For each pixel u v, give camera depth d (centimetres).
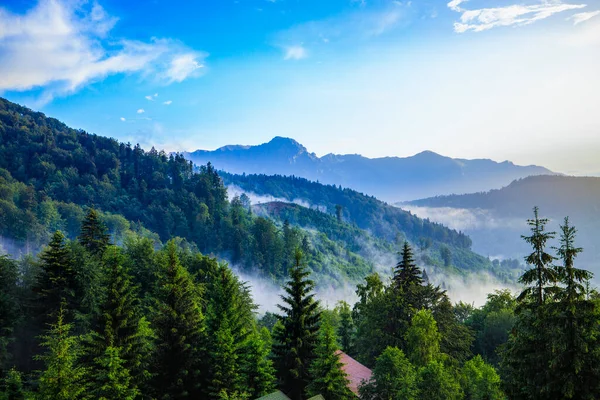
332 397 3653
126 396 3103
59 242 5016
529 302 2395
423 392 3531
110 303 3803
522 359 2283
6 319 4622
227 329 4084
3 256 5116
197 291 5838
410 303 5875
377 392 3675
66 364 2686
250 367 3816
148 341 3844
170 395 3534
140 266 6550
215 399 3712
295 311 4094
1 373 4184
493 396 4184
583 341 2041
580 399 2078
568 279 2159
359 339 6184
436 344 4788
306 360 3950
